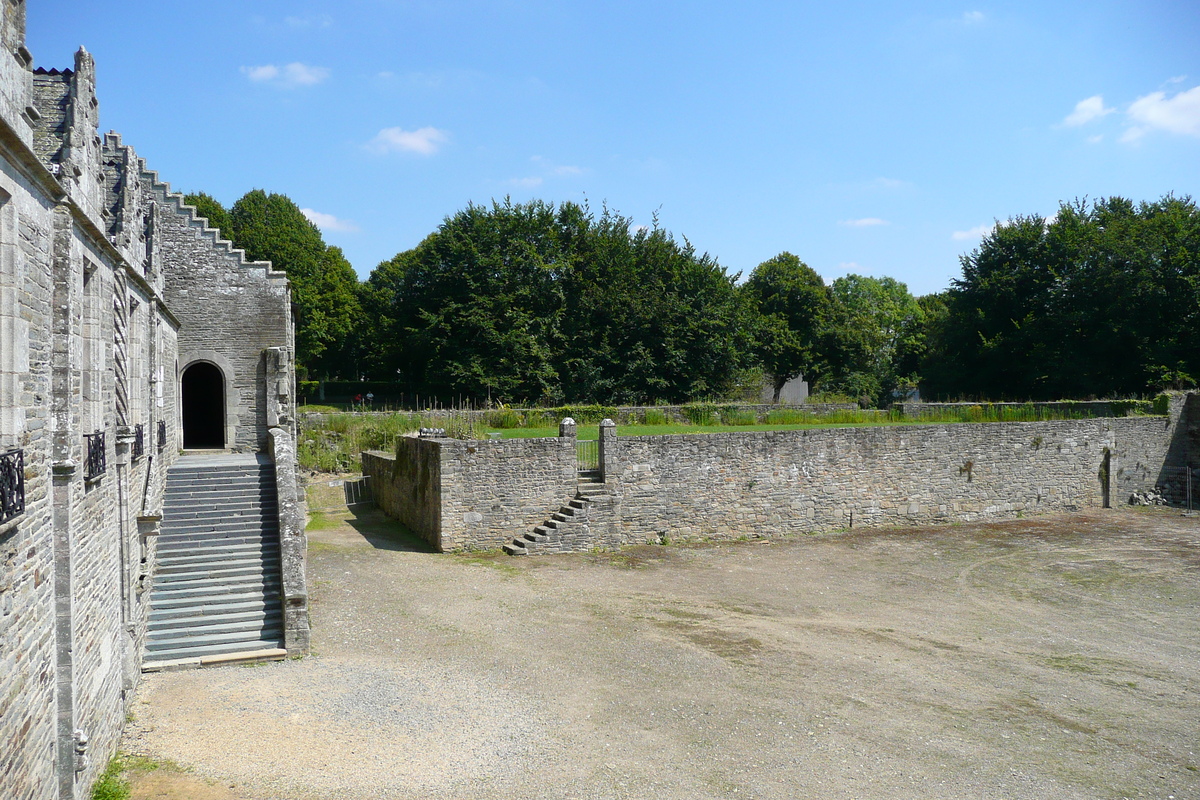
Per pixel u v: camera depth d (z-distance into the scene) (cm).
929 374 5353
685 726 1151
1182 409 3475
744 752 1077
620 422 3375
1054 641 1628
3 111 606
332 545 2188
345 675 1312
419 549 2162
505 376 4294
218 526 1705
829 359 6009
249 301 2281
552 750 1065
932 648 1547
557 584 1880
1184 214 4650
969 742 1138
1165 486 3416
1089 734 1184
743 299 5506
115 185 1427
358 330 5822
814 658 1456
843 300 7344
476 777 988
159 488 1648
